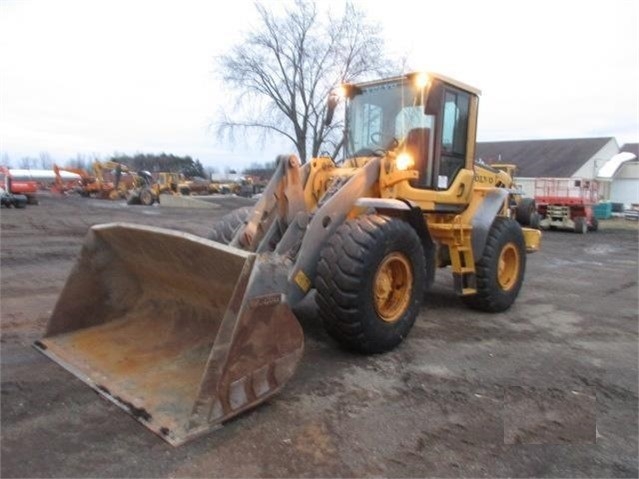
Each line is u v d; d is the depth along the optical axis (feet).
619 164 117.29
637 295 24.75
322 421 10.19
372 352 13.73
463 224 18.04
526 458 9.26
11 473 8.08
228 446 9.11
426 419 10.53
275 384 10.48
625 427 10.59
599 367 14.03
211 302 11.80
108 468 8.30
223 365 9.46
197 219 57.36
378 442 9.55
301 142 98.99
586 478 8.75
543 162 134.21
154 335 12.54
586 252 43.47
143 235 11.35
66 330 13.25
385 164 15.35
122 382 10.82
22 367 11.91
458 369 13.35
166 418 9.51
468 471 8.79
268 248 13.21
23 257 27.48
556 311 20.52
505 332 17.01
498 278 19.01
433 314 18.95
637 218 93.81
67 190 116.37
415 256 14.28
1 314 16.39
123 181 106.01
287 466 8.63
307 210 14.05
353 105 18.29
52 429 9.36
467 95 18.35
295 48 95.66
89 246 13.06
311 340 14.90
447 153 17.71
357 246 12.64
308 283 13.01
